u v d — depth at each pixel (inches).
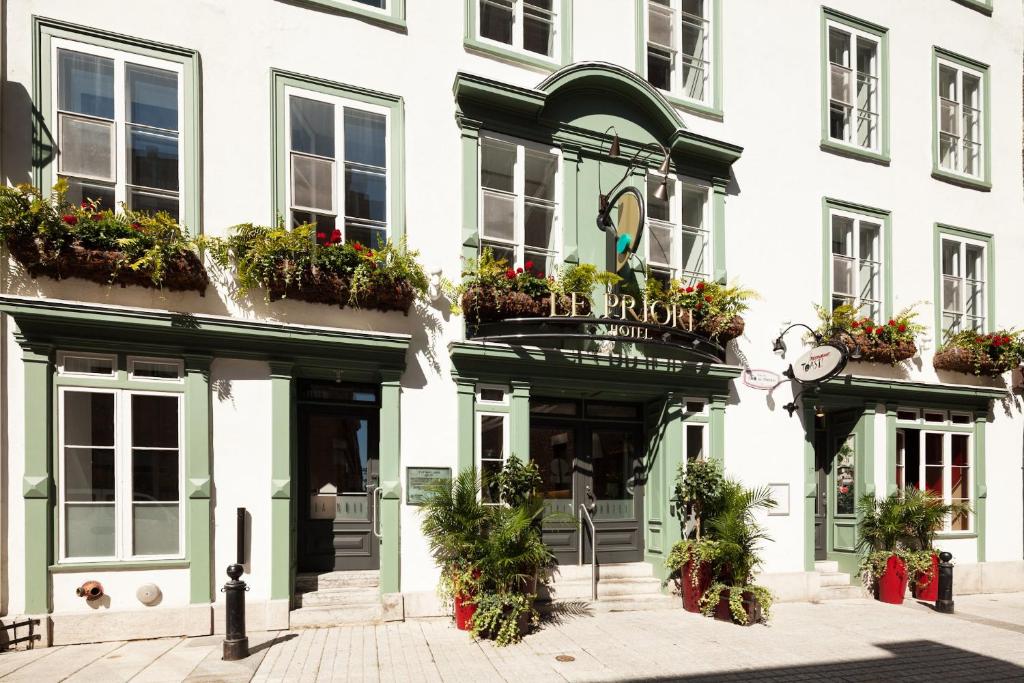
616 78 323.6
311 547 285.0
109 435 237.5
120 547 234.5
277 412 257.8
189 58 255.6
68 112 239.9
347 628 256.2
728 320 328.5
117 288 238.7
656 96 332.5
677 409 328.5
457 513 258.5
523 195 311.7
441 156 295.1
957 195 433.4
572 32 329.7
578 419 339.0
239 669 205.9
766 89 377.1
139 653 218.4
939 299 416.5
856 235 396.8
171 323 237.3
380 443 275.7
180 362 248.1
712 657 236.7
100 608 229.8
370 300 270.1
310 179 275.1
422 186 290.7
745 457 348.2
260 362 258.4
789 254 373.7
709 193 353.1
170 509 243.8
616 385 315.9
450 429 287.4
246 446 254.1
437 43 299.9
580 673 213.3
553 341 301.7
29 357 224.1
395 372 276.4
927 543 367.9
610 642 249.1
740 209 362.9
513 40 323.6
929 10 434.6
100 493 234.7
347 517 290.0
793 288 372.5
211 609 240.8
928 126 426.9
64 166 238.5
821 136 389.7
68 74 240.8
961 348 402.0
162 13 253.6
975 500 412.2
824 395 367.9
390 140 287.7
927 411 404.5
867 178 402.3
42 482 223.5
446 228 293.4
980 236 437.4
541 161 323.3
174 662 210.2
